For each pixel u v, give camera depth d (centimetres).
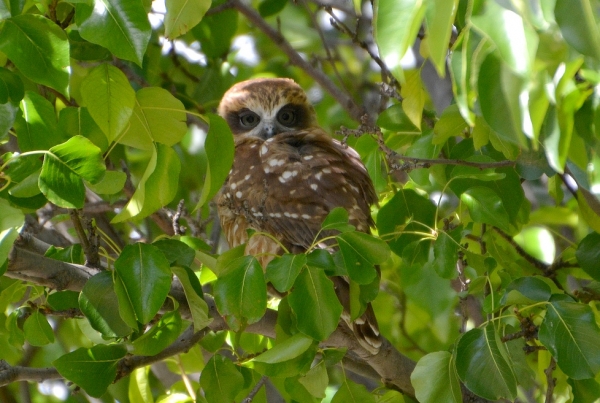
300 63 1278
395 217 908
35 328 777
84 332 821
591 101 489
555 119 463
